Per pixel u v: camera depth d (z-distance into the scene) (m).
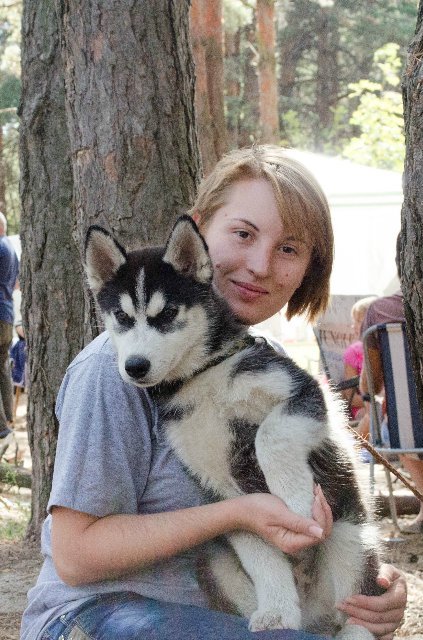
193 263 2.98
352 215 16.83
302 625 2.84
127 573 2.48
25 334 5.98
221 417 2.76
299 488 2.58
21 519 6.80
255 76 30.09
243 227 2.92
